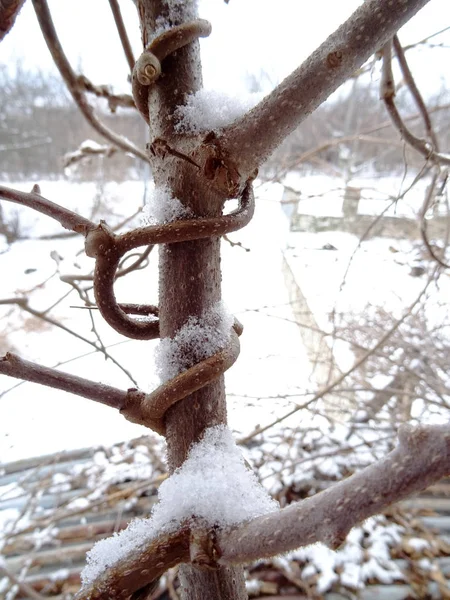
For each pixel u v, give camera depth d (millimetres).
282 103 142
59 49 386
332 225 1696
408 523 643
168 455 162
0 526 647
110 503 668
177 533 136
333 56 137
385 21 136
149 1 161
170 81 158
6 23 179
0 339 1181
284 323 1420
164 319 164
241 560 124
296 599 539
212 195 157
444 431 101
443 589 554
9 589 557
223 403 166
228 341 161
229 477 145
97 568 142
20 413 994
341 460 739
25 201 182
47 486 705
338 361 1071
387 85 367
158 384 165
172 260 161
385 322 1077
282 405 806
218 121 153
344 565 577
